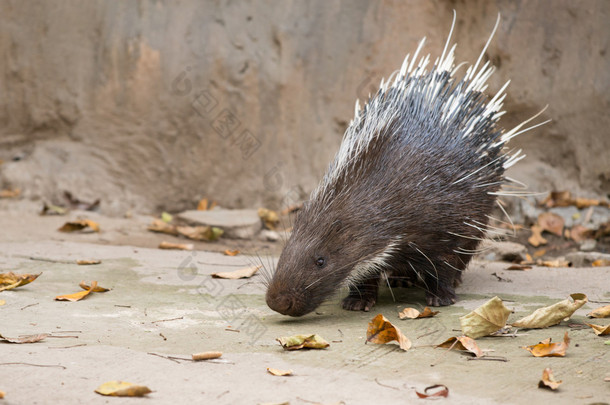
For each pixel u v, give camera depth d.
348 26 10.45
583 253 7.89
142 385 3.28
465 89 5.69
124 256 7.04
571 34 9.97
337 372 3.54
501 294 5.53
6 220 8.95
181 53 10.49
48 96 10.70
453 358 3.80
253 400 3.10
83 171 10.42
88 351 3.79
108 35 10.59
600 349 3.89
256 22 10.58
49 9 10.67
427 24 10.25
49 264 6.49
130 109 10.55
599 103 9.86
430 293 5.26
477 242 5.59
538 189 9.88
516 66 10.00
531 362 3.71
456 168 5.11
